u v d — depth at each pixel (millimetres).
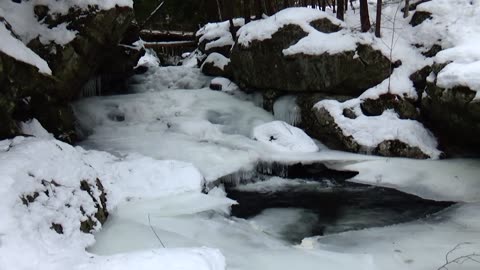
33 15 6926
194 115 9398
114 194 5379
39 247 3139
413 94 7902
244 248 4434
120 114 9312
